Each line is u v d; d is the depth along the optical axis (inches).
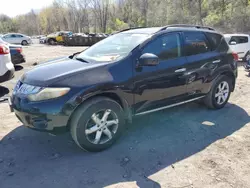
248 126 169.0
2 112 189.9
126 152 134.6
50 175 115.3
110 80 130.7
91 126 131.1
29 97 123.6
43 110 120.1
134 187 107.4
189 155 132.2
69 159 128.2
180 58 163.2
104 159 128.2
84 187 107.4
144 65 138.6
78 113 125.0
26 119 126.1
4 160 126.9
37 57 585.3
